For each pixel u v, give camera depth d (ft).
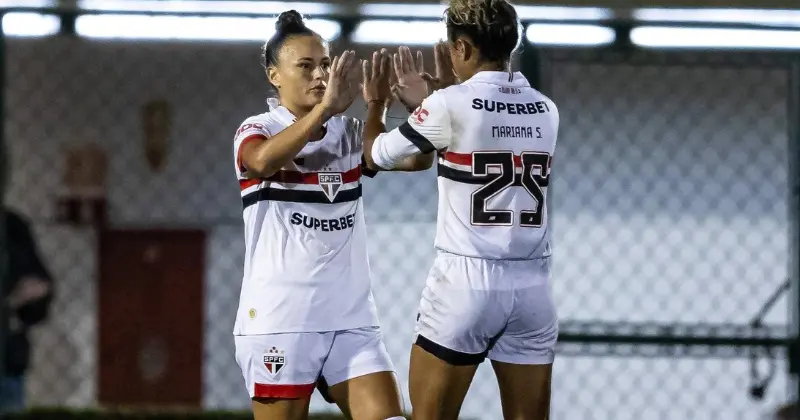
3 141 51.19
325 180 37.32
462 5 37.09
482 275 36.17
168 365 96.78
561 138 72.95
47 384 97.71
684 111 71.82
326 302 37.19
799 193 49.47
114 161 99.81
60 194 100.17
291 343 36.91
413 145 36.11
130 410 55.98
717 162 71.82
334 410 70.79
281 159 34.96
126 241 99.09
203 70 97.25
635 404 69.56
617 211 72.90
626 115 72.23
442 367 36.86
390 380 37.47
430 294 36.99
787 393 55.88
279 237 37.11
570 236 73.20
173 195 99.40
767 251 71.61
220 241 98.37
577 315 72.74
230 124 97.55
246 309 37.55
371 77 39.06
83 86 98.63
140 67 98.02
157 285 97.91
